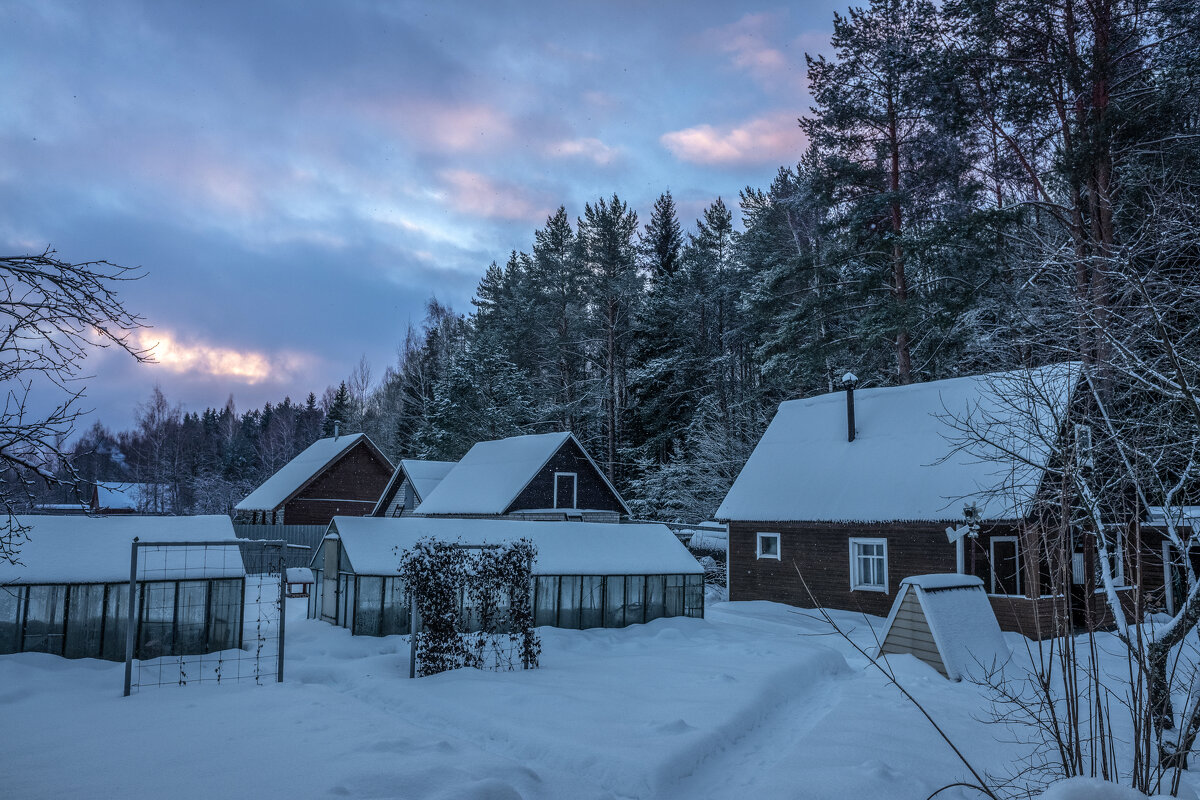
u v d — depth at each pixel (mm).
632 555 22469
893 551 23500
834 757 9586
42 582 15281
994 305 15977
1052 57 24125
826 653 16656
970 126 26375
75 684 13617
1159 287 11203
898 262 30609
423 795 7773
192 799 7582
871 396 28484
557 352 55812
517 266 64938
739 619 23750
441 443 52688
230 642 16812
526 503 36312
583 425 54562
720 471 41250
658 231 60062
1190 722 7078
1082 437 9148
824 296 33656
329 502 49219
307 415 107125
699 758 9523
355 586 18609
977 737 10773
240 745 9547
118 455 86062
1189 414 9359
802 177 41750
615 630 20891
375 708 12180
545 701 11797
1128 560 8391
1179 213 13461
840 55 31656
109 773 8445
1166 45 22906
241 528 41219
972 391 24875
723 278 50469
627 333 53219
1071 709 6879
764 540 27406
